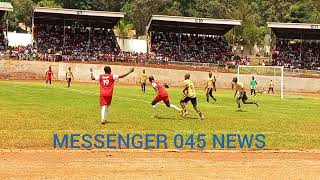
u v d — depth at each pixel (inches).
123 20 4724.4
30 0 4431.6
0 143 569.6
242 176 441.4
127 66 2404.0
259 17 5009.8
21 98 1224.8
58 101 1176.8
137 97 1451.8
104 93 759.7
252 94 1983.3
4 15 2783.0
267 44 4461.1
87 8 4921.3
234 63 2726.4
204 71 2469.2
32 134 633.6
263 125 840.9
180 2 5201.8
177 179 421.7
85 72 2368.4
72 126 721.6
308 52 2898.6
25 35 3036.4
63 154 524.1
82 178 415.8
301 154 576.4
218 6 4849.9
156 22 2753.4
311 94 2383.1
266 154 567.8
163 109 1074.7
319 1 4781.0
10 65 2301.9
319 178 439.8
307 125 877.8
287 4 4891.7
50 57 2396.7
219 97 1664.6
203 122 847.1
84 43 2775.6
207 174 446.3
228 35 4190.5
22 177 413.4
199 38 2994.6
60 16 2662.4
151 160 506.3
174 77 2438.5
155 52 2815.0
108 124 759.7
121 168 462.6
